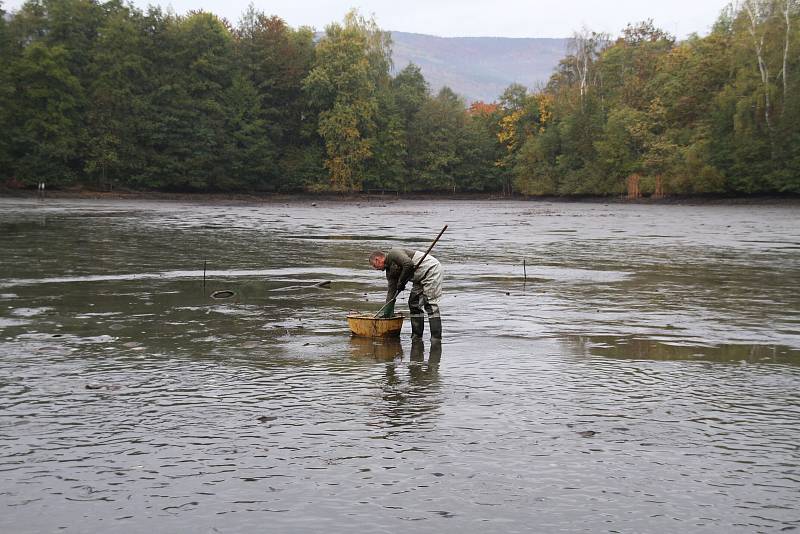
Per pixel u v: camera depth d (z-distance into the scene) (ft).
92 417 18.93
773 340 29.48
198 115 268.21
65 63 241.96
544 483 14.82
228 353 26.63
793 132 216.54
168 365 24.70
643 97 268.21
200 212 167.53
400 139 306.35
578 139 284.61
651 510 13.66
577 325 32.81
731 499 14.14
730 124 229.66
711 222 133.59
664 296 42.19
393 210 198.29
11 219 120.57
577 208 214.28
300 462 15.85
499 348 27.81
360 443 17.01
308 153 294.05
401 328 31.37
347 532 12.82
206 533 12.78
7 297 40.14
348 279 49.44
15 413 19.24
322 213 172.65
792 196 226.58
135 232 96.58
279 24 300.40
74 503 13.91
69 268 54.39
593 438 17.40
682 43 276.41
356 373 23.67
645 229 112.27
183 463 15.81
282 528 12.95
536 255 68.64
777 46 221.46
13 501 13.99
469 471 15.38
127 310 36.19
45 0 249.34
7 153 236.22
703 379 23.08
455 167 318.04
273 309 36.86
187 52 268.41
